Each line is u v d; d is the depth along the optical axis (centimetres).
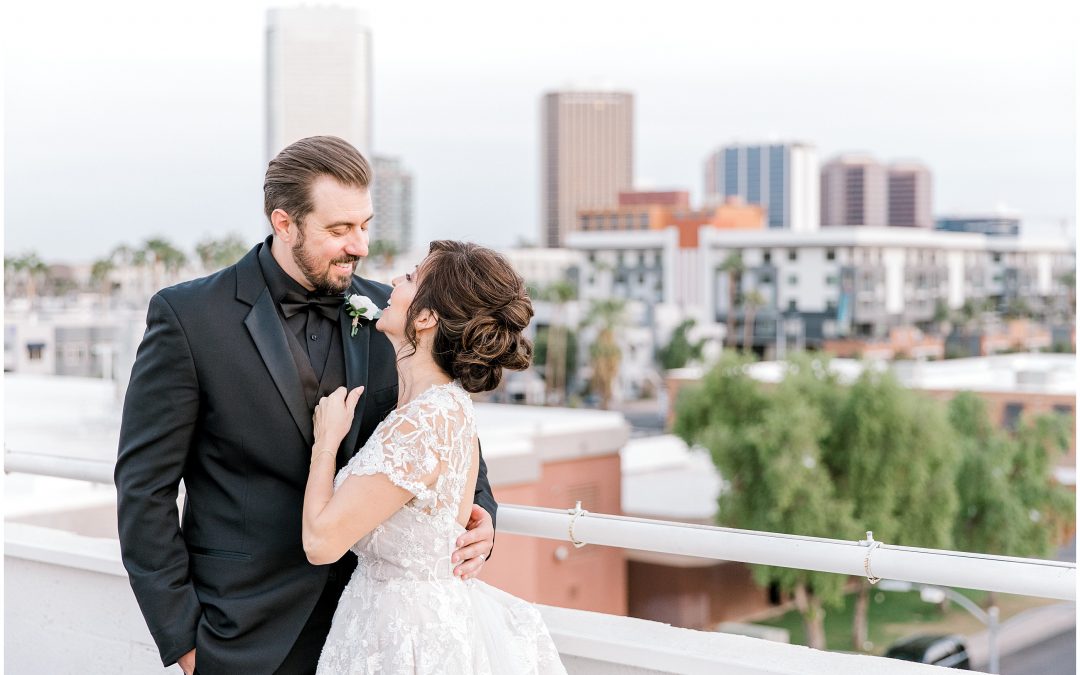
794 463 2327
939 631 2491
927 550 170
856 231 9906
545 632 191
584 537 197
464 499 185
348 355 192
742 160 19438
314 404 189
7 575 271
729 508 2444
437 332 177
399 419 172
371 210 185
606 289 11438
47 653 265
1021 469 2881
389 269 4241
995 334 11006
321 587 188
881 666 179
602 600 1919
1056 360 5031
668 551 189
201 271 3875
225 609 181
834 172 19088
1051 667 2183
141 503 178
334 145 182
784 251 10325
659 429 6631
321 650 191
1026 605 2736
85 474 246
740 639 193
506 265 178
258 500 185
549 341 8094
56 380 1867
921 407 2414
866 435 2378
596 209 13775
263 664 182
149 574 178
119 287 5816
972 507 2844
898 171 18800
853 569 173
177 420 180
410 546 174
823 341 10012
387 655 173
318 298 192
